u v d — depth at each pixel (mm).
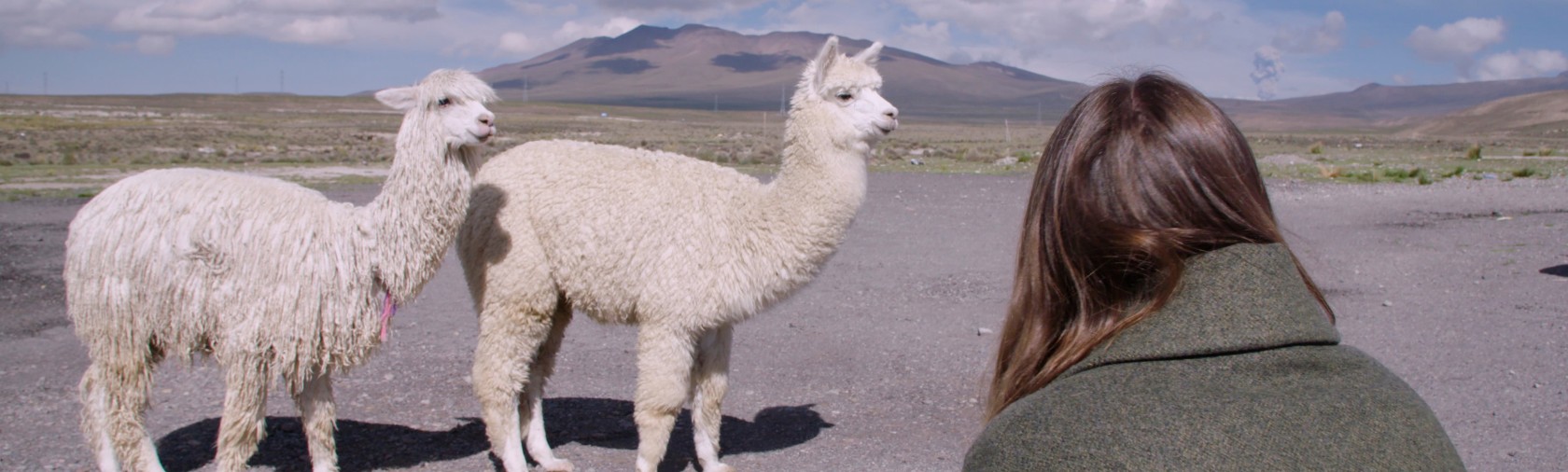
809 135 4918
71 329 8727
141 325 4613
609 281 5004
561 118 158625
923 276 11562
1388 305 9703
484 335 5223
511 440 5227
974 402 6797
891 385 7254
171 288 4523
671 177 5047
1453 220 16062
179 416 6371
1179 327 1131
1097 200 1179
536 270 5113
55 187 22344
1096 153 1207
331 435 4926
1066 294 1244
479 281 5254
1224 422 1059
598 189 5039
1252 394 1095
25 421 6105
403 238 4668
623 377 7594
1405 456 1062
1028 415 1182
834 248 5066
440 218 4695
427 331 8914
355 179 24891
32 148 40750
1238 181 1152
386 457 5656
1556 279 10836
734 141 61406
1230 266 1135
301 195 4738
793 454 5777
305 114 136250
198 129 68062
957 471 5434
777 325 9172
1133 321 1159
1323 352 1154
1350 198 19469
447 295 10703
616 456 5773
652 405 4926
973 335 8773
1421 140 80562
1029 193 1335
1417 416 1117
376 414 6496
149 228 4539
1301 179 23969
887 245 13836
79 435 5863
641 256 4891
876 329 8984
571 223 5023
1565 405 6410
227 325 4496
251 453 4664
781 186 4969
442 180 4660
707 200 4945
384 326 4809
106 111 121812
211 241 4480
